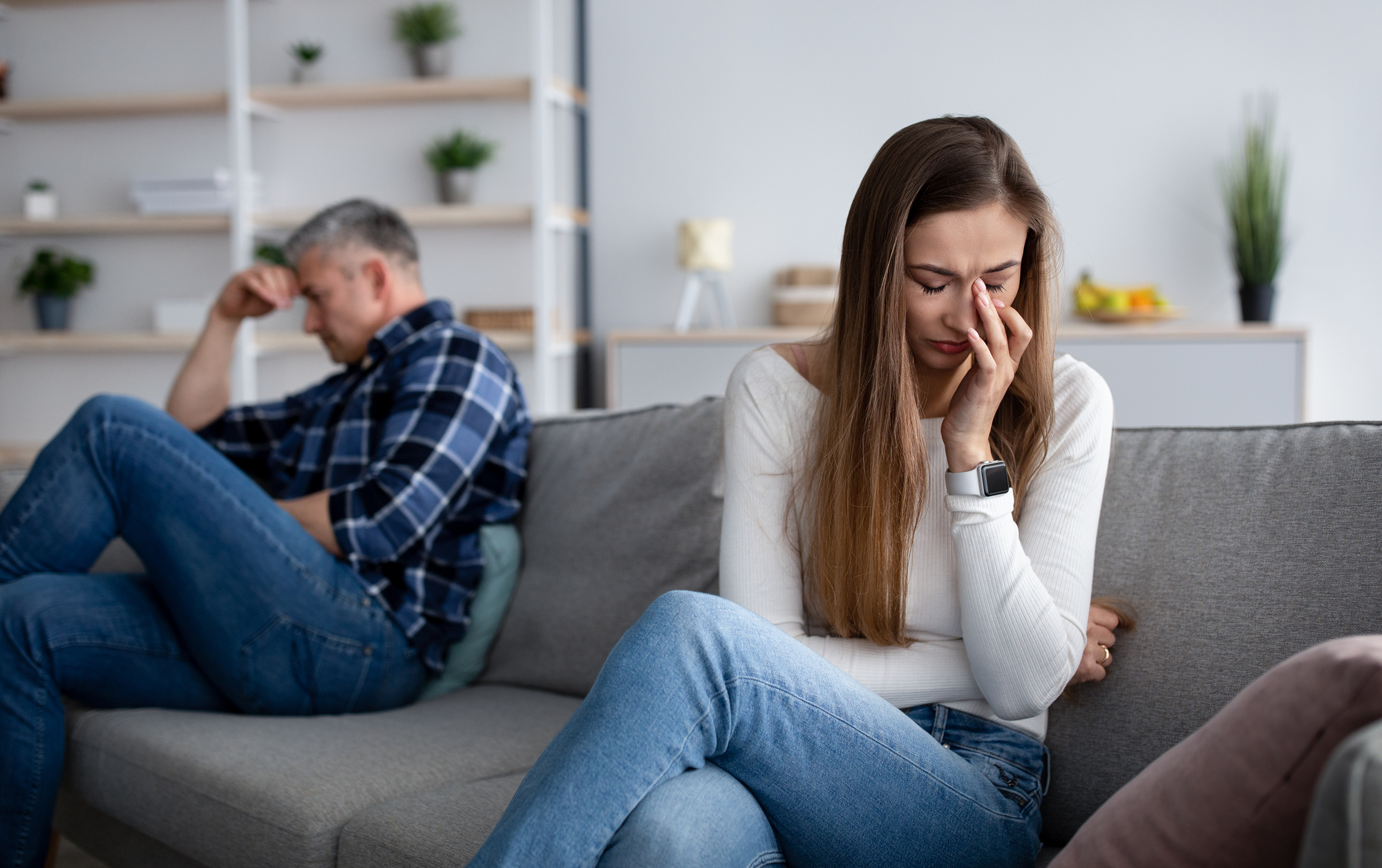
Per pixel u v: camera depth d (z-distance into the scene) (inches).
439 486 63.7
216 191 157.8
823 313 147.5
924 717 42.6
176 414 79.5
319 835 45.1
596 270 163.5
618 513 62.8
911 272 40.8
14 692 54.4
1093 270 149.0
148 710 58.3
